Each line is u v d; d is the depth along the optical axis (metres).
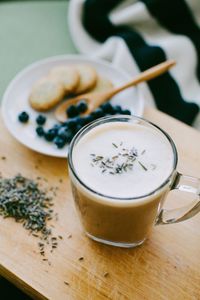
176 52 0.67
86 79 0.59
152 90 0.65
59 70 0.60
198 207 0.40
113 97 0.57
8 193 0.47
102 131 0.41
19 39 0.76
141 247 0.43
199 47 0.68
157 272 0.41
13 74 0.72
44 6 0.81
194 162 0.49
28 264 0.42
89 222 0.41
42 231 0.44
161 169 0.38
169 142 0.39
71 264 0.42
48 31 0.78
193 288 0.40
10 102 0.57
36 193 0.47
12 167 0.50
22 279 0.41
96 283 0.41
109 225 0.40
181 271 0.41
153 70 0.58
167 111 0.64
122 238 0.41
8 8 0.81
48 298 0.40
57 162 0.50
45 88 0.57
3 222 0.44
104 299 0.40
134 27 0.72
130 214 0.37
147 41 0.71
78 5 0.71
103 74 0.60
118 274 0.41
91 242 0.43
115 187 0.37
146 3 0.70
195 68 0.67
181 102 0.64
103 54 0.70
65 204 0.46
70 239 0.43
